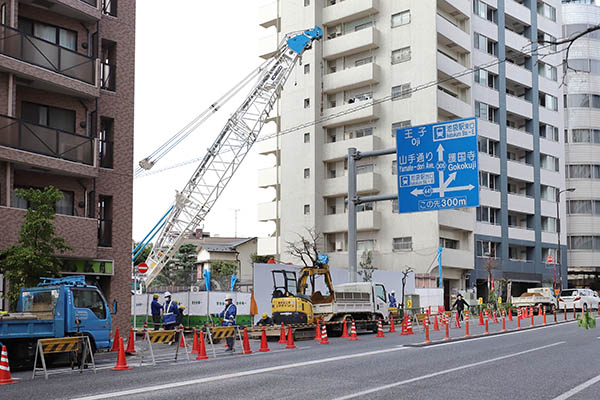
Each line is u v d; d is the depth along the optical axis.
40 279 20.19
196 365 16.00
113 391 11.41
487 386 11.98
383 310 30.38
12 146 23.84
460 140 25.31
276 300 26.20
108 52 28.70
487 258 55.69
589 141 69.12
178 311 25.08
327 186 55.84
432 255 50.38
